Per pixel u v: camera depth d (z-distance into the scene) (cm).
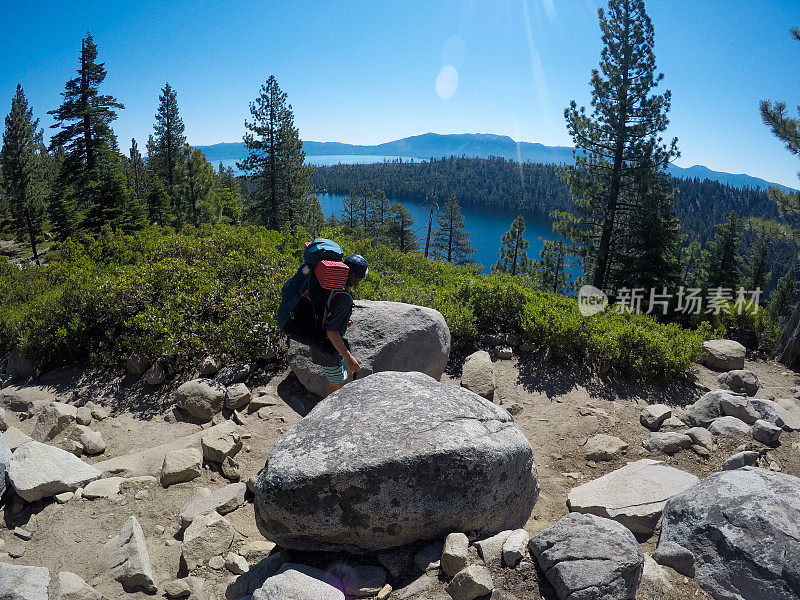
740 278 3975
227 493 436
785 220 1781
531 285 1241
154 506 426
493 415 384
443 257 7556
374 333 639
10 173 5156
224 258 925
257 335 708
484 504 334
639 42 2528
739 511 345
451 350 841
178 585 330
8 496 412
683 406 711
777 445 561
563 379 761
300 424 369
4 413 575
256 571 325
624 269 2725
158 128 5712
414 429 339
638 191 2645
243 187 9206
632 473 492
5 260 1321
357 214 8812
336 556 332
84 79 3666
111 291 752
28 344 709
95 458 516
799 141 1520
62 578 321
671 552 342
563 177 2845
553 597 291
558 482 523
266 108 4041
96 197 3834
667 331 905
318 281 420
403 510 316
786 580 299
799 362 998
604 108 2622
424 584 303
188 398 601
